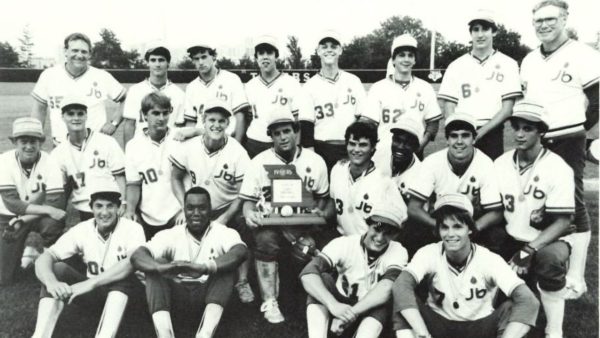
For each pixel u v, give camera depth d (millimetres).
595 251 5352
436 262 3512
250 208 4449
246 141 5848
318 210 4383
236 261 3789
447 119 4121
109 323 3619
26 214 4734
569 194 3867
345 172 4340
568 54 4520
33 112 5809
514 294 3309
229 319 4141
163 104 4684
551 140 4602
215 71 5754
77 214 6527
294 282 4633
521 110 3934
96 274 4078
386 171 4574
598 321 4074
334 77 5453
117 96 5984
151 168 4758
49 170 4902
